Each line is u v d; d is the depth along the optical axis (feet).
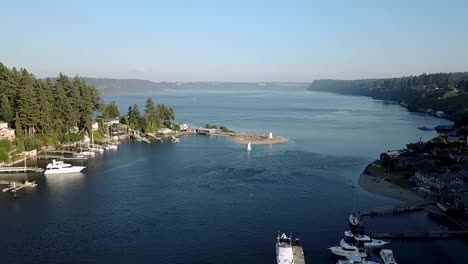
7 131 544.62
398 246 276.21
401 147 642.63
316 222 313.12
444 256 263.49
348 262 244.83
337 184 416.87
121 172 466.70
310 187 405.18
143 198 369.50
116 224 308.81
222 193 384.27
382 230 301.02
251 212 333.42
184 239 282.77
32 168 465.88
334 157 557.74
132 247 270.87
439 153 519.19
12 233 291.38
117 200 363.56
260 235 289.12
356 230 291.58
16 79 608.19
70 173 460.14
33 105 565.12
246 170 475.72
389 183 417.90
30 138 550.77
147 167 493.36
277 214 329.31
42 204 352.28
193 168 486.79
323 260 255.29
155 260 253.65
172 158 552.41
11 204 352.28
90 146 620.90
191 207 345.51
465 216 322.75
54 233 291.79
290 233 292.20
